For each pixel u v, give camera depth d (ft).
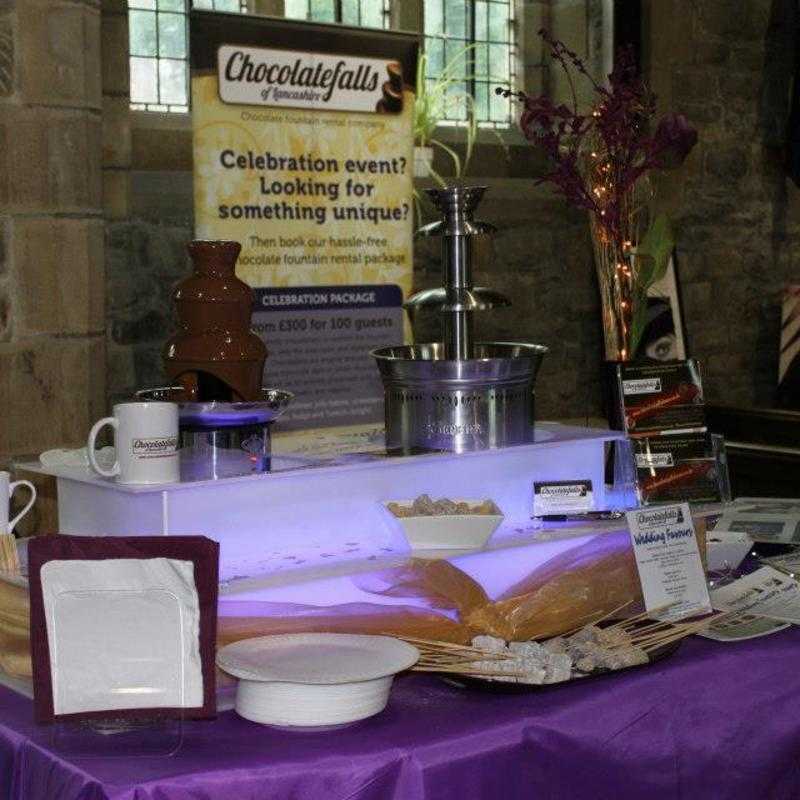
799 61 24.29
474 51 23.04
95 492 7.47
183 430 7.39
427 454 8.27
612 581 7.79
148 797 5.58
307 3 21.02
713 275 24.85
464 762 6.15
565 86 23.53
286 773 5.82
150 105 19.67
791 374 24.38
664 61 23.35
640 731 6.89
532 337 23.40
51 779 5.86
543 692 6.76
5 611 6.80
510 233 23.03
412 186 17.80
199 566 6.22
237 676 6.15
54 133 15.11
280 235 16.75
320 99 16.85
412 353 9.13
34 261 15.14
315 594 7.11
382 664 6.31
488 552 7.81
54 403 15.38
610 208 10.61
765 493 18.97
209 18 15.97
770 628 7.75
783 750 7.49
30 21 14.87
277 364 16.88
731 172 24.90
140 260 19.24
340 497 7.89
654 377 9.18
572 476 9.02
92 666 6.07
